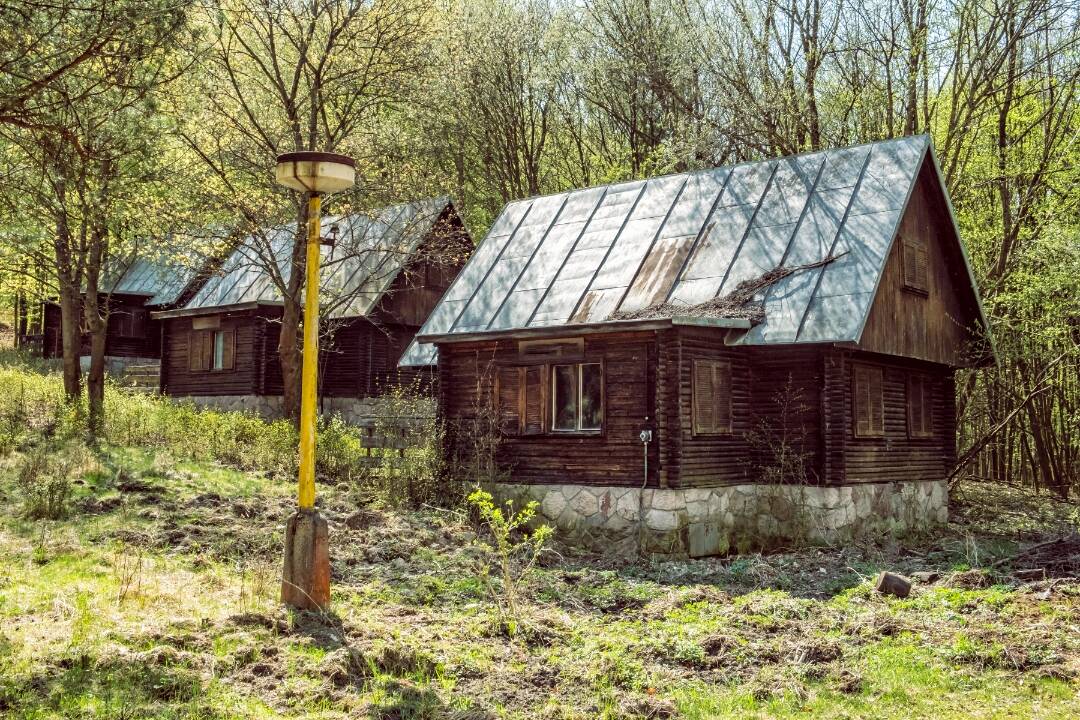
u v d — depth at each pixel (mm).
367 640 8648
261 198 22266
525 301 18266
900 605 10789
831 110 26859
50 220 15586
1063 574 12211
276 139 23188
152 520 13367
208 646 8047
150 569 10828
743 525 16641
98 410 20203
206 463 18016
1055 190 22266
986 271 24016
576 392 16922
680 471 15445
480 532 15898
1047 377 22750
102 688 6957
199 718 6629
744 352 17188
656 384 15742
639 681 8086
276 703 7078
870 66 25719
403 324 29859
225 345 29500
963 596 10867
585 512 16344
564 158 39188
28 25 8742
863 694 7852
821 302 15688
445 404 18641
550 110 37188
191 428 20031
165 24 9328
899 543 17016
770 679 8172
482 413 17688
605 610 11047
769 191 18297
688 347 15859
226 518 13828
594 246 18953
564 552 15523
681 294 16891
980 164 24266
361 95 25094
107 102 9977
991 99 25188
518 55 34938
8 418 20047
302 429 9531
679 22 29562
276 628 8633
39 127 9250
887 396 18125
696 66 29438
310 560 9367
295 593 9344
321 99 23000
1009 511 21906
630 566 14617
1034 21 23688
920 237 18344
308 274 9516
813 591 12391
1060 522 20547
